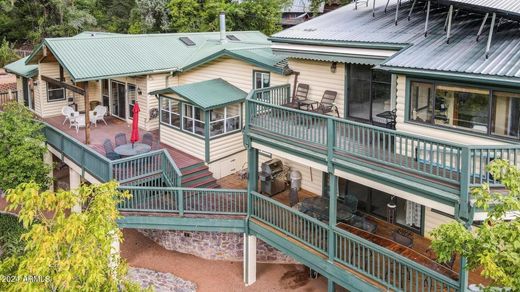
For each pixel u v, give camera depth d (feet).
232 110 60.75
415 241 44.04
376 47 42.57
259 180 54.95
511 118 33.30
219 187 57.36
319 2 154.20
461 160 30.63
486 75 32.37
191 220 49.78
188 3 133.90
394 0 57.88
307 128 41.22
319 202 47.39
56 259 21.75
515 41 36.73
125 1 159.94
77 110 81.10
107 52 67.21
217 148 59.77
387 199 47.80
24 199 22.24
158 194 51.34
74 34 142.20
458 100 35.81
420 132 38.27
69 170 67.62
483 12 38.50
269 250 53.31
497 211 21.71
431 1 40.86
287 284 49.49
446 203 32.42
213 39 78.48
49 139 66.39
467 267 21.91
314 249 42.09
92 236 22.31
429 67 35.29
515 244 19.47
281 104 52.54
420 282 36.45
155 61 68.74
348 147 38.22
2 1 138.31
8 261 22.48
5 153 57.47
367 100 47.98
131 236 58.85
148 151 57.47
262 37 85.66
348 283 38.91
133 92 72.38
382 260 36.73
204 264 53.42
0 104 89.71
